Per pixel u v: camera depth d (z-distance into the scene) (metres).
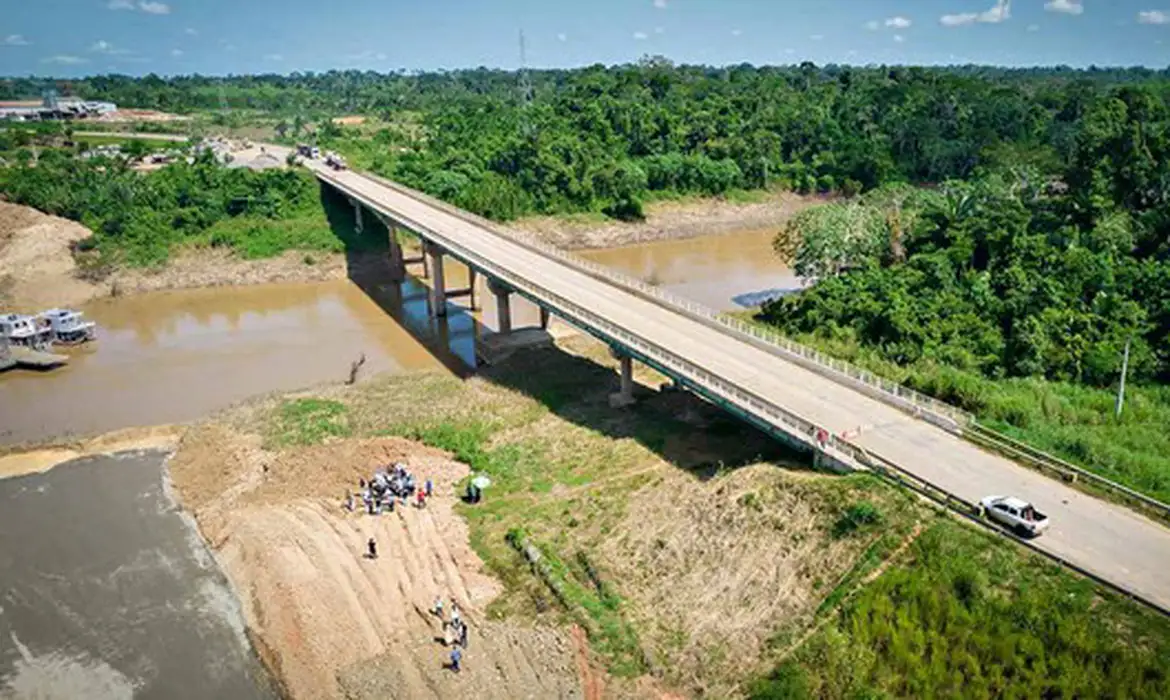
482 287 106.25
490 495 53.84
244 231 119.62
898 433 48.03
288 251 116.62
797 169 164.25
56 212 118.56
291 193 131.00
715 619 39.16
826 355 64.19
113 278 107.81
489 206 132.88
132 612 45.31
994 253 80.88
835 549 39.47
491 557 47.31
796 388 54.59
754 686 34.38
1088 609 32.97
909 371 63.22
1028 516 37.47
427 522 50.97
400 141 183.12
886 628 34.84
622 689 36.59
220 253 114.88
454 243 87.88
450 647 40.44
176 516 54.78
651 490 51.41
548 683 37.56
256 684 39.91
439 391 71.88
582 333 84.62
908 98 187.12
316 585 44.97
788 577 39.41
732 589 40.41
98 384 76.69
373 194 119.50
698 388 54.34
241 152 178.88
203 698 39.09
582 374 72.94
